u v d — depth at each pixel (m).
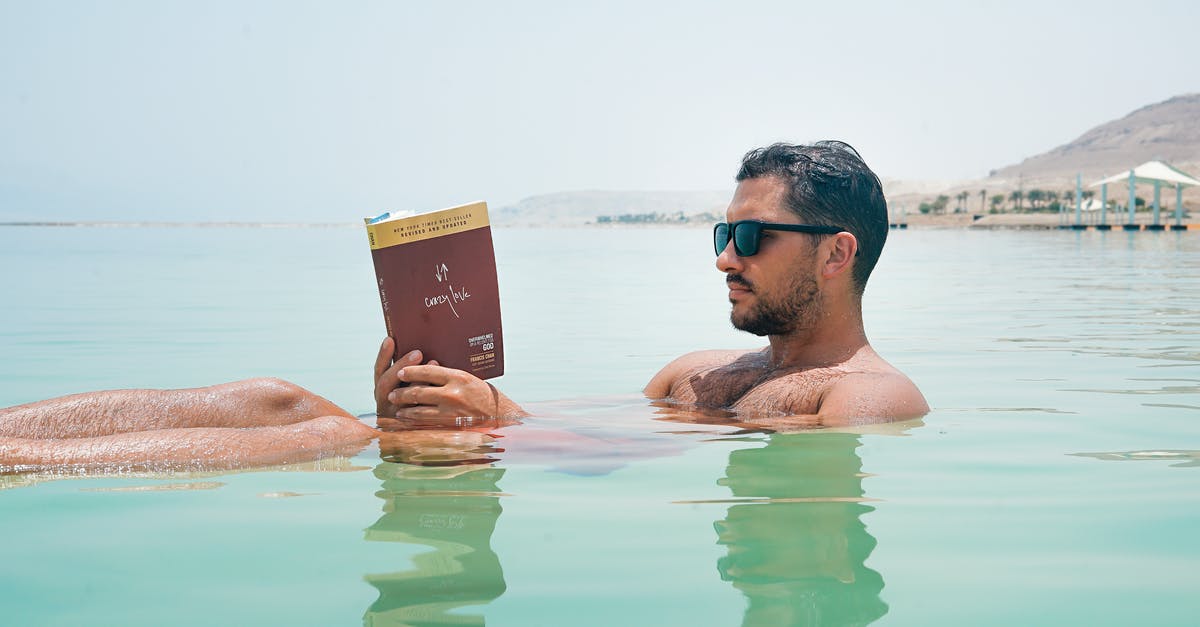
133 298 10.71
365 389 4.60
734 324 3.42
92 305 9.76
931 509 2.19
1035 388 4.21
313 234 67.31
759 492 2.34
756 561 1.81
